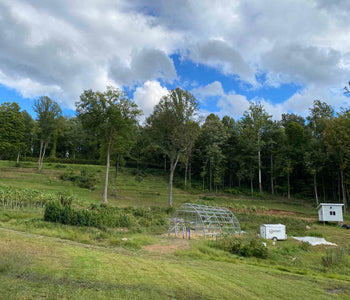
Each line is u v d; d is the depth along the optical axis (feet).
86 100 115.24
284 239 79.77
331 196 188.03
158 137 136.36
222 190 191.83
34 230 50.34
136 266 31.89
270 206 153.48
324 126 177.99
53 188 131.64
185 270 32.89
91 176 173.27
